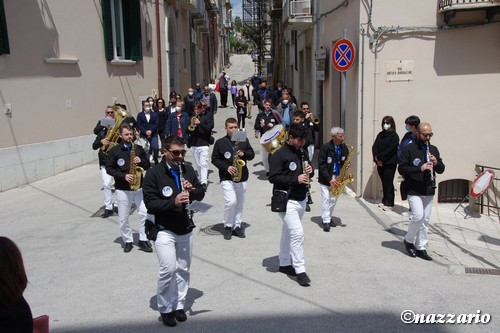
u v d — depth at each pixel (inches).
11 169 492.7
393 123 398.0
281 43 1283.2
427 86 427.2
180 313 215.3
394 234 343.0
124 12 703.1
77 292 248.7
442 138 434.3
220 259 292.2
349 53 419.2
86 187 493.4
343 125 482.9
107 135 361.7
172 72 1008.9
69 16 581.0
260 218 378.6
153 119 547.5
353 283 256.8
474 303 233.8
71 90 583.5
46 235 346.3
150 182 206.4
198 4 1258.0
